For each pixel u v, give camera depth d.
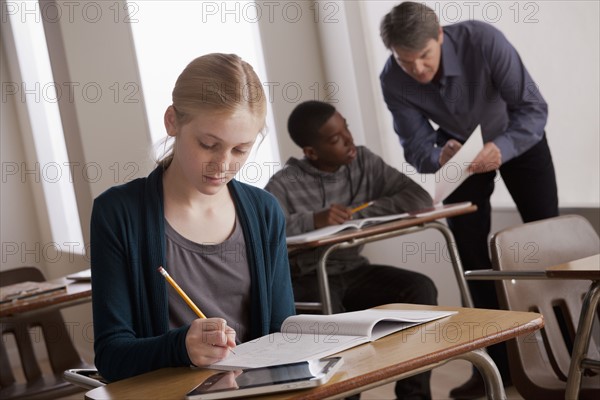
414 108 3.26
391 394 3.09
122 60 3.73
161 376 1.18
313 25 4.22
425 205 2.97
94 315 1.39
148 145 3.77
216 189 1.36
